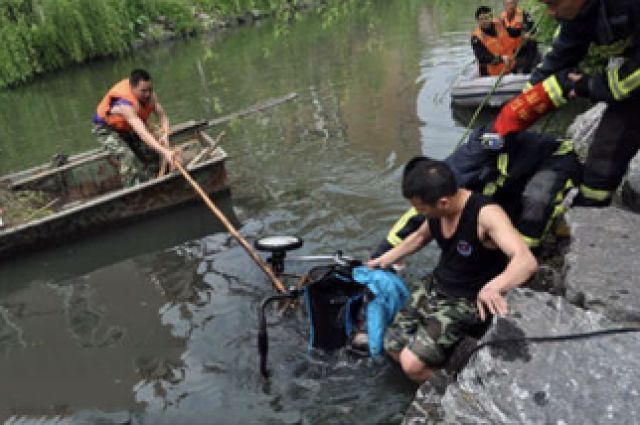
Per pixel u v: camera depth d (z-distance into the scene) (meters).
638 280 2.67
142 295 4.57
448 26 12.73
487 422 2.31
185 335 3.98
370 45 11.98
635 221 3.08
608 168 3.28
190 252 5.08
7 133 9.75
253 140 7.59
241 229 5.30
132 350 3.92
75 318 4.43
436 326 3.07
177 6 18.41
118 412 3.37
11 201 6.06
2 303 4.75
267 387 3.40
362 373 3.40
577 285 2.72
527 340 2.45
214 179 5.89
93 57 16.19
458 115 7.46
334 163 6.47
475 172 3.42
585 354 2.35
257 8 19.69
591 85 3.09
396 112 7.90
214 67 12.37
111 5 16.73
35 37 14.99
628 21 2.86
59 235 5.42
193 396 3.41
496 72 7.77
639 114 3.13
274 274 4.17
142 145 6.14
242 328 3.93
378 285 3.39
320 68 10.88
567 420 2.16
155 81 11.88
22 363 3.98
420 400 2.84
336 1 10.06
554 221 3.60
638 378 2.22
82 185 6.50
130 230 5.59
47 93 12.74
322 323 3.52
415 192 2.82
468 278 3.06
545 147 3.42
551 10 3.08
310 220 5.25
